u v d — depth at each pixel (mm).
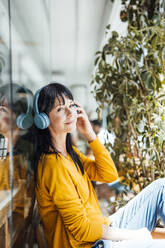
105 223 1061
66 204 953
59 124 1086
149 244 1066
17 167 919
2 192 756
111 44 1653
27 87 1211
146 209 1265
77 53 3719
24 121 996
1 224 748
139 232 1092
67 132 1120
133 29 1661
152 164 1626
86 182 1167
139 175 1757
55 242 1017
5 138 776
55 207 1032
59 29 3393
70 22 3262
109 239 1010
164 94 1484
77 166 1165
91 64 3826
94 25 3316
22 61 1080
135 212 1270
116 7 2721
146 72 1488
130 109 1592
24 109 1067
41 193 1032
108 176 1285
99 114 1856
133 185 1797
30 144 1155
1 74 747
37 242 1256
